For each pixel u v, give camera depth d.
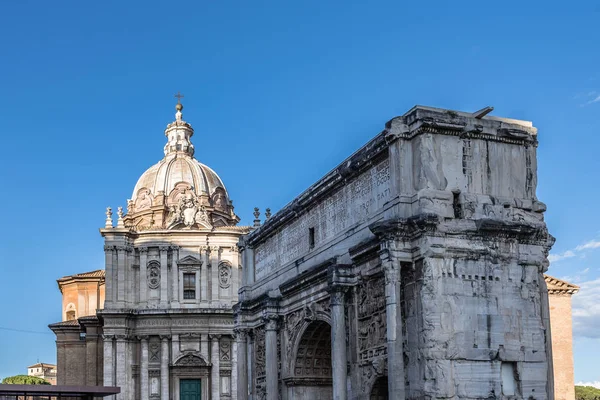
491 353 35.72
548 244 38.19
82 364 88.00
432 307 35.22
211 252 85.62
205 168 98.75
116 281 83.19
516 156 38.72
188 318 83.00
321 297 46.19
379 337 39.19
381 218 39.62
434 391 34.50
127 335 81.94
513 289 36.88
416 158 37.22
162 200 93.38
